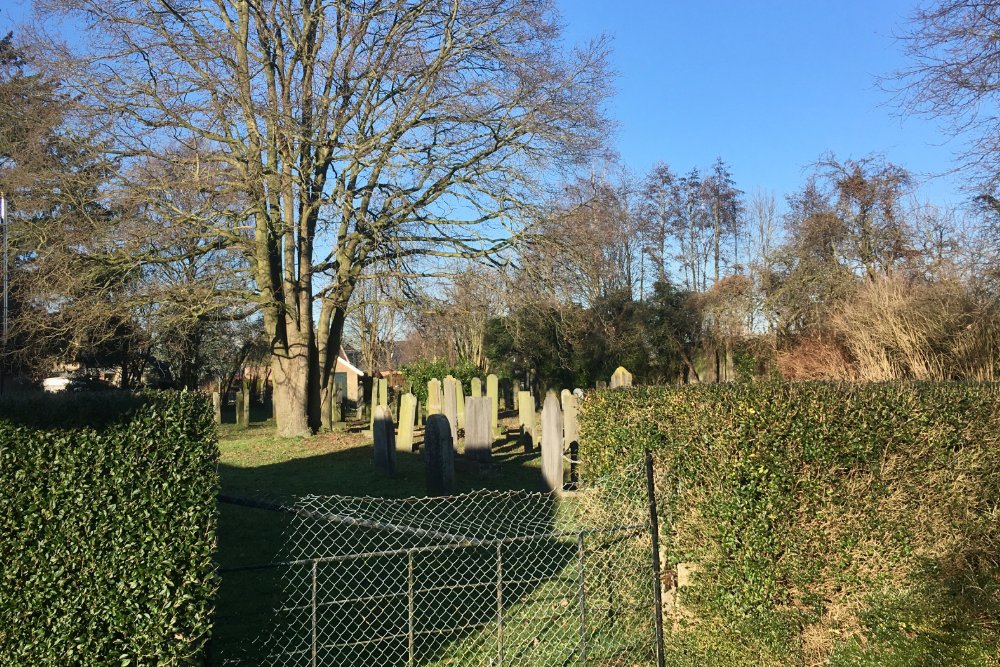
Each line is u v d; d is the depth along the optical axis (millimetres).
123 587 3674
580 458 7121
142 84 16062
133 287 17141
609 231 20297
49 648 3547
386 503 9516
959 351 11359
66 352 19984
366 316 38281
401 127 17578
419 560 6957
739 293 26312
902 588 4855
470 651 5098
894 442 4988
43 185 15961
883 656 4500
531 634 5285
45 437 3588
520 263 18203
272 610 5895
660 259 38281
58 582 3574
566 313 20266
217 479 3986
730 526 4762
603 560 5379
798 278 22750
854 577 4797
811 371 14492
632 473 5480
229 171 16562
